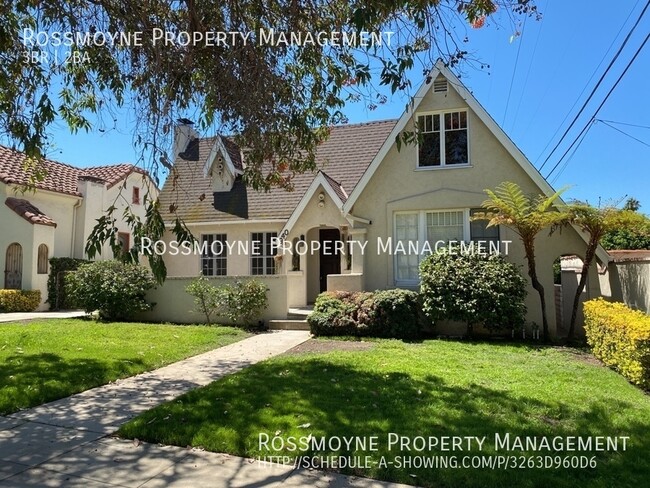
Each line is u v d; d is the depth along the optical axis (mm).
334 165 17531
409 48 5617
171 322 14180
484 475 3971
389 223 13695
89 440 4836
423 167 13523
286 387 6566
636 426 5105
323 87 7379
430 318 11867
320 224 14797
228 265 16969
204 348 10031
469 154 13211
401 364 8188
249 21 6328
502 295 11164
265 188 8461
